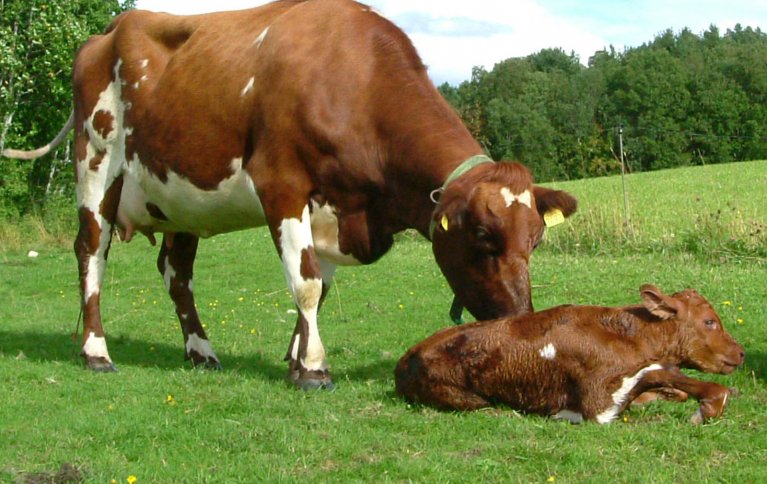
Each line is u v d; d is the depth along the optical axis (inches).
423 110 289.9
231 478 203.9
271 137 300.2
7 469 212.7
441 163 279.6
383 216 303.0
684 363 244.5
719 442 215.2
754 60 3065.9
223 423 248.7
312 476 203.9
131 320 510.9
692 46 4269.2
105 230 366.6
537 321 248.1
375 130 293.4
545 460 207.2
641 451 211.8
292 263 298.8
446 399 255.0
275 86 301.0
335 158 294.5
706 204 1030.4
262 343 421.4
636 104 2992.1
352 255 308.7
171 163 334.0
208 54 329.1
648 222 755.4
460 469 204.5
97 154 366.3
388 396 273.7
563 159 2682.1
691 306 243.4
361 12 309.1
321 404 267.7
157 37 353.7
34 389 304.3
